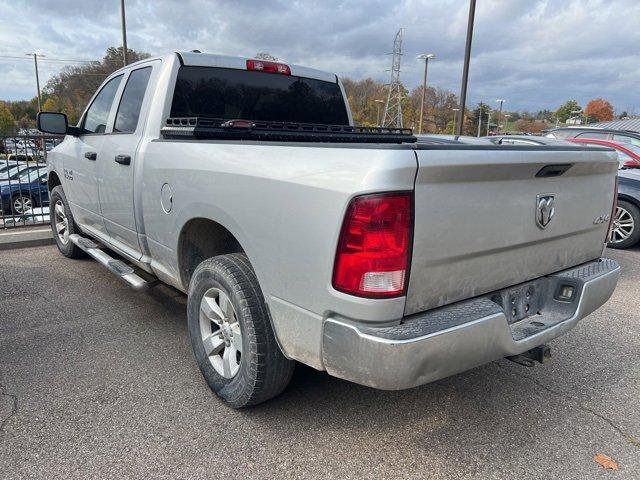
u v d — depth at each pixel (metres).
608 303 4.98
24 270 5.34
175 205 3.07
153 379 3.14
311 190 2.12
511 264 2.49
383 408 2.91
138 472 2.33
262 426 2.70
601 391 3.20
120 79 4.22
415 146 2.01
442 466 2.45
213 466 2.39
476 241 2.24
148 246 3.60
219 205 2.67
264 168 2.38
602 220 3.06
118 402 2.88
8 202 8.02
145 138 3.50
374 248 1.95
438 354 2.05
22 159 7.07
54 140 7.24
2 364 3.29
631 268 6.43
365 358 2.01
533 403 3.04
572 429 2.78
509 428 2.78
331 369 2.17
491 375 3.37
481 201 2.21
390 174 1.91
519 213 2.41
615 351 3.81
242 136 3.14
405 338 1.97
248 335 2.55
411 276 2.04
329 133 3.50
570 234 2.82
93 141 4.32
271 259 2.36
